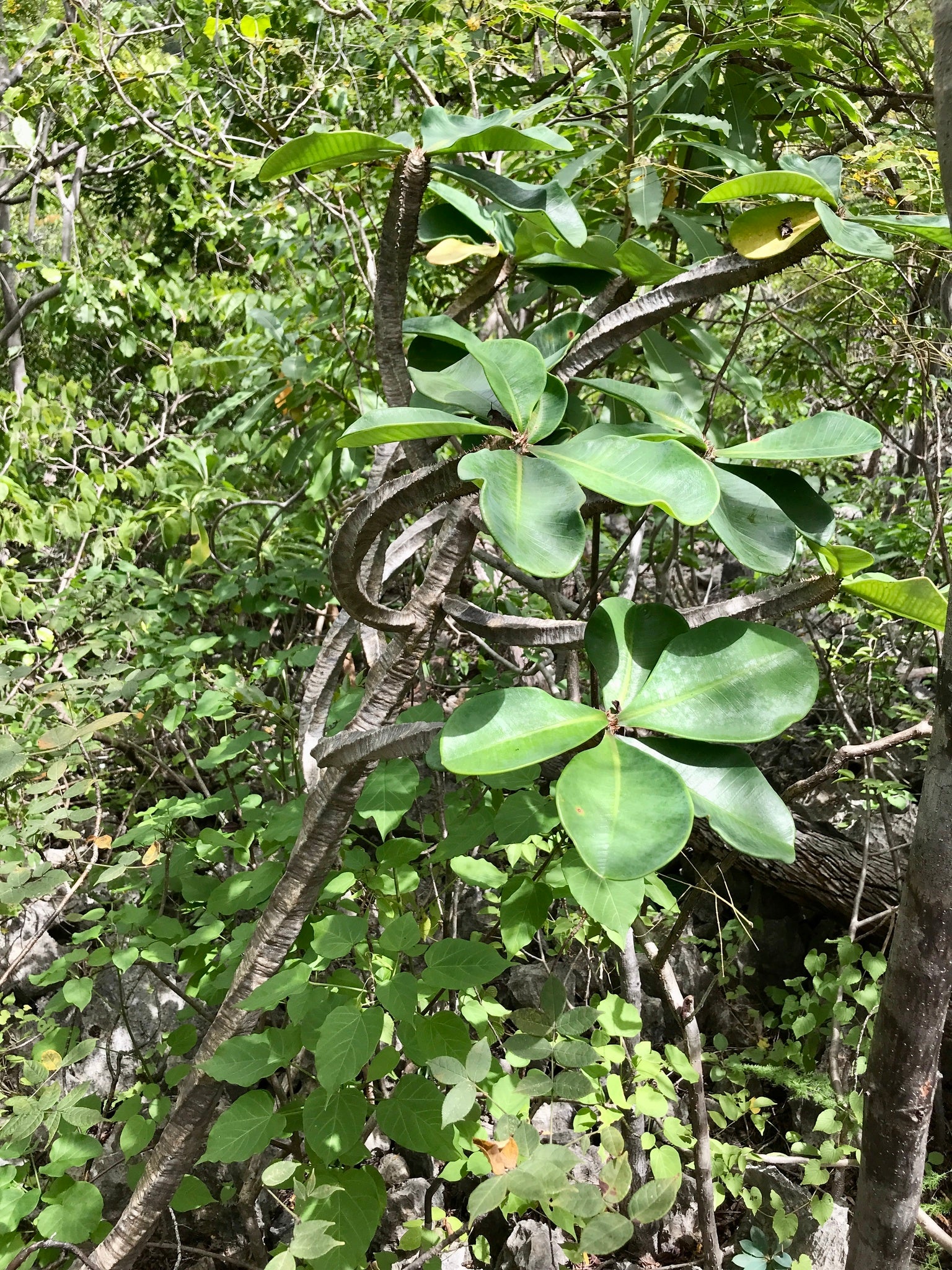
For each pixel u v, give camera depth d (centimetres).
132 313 437
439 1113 118
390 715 98
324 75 216
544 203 82
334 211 193
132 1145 137
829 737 276
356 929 127
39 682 240
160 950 159
